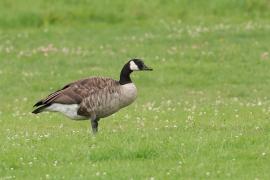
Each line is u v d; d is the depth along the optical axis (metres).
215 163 13.41
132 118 18.88
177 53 28.67
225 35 30.88
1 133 17.27
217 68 26.67
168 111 19.88
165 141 14.78
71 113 16.23
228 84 25.06
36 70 27.11
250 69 26.56
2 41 31.09
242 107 20.25
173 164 13.43
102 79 16.42
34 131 17.48
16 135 16.44
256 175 12.71
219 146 14.45
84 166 13.46
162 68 26.72
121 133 15.96
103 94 16.17
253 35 30.89
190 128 16.73
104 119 18.89
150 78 25.64
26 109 21.81
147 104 21.77
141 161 13.71
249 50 28.80
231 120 17.84
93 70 26.69
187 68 26.72
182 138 15.08
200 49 29.16
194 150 14.19
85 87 16.19
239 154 13.92
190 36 30.89
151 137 15.27
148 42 30.38
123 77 16.89
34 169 13.46
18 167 13.66
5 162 13.81
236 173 12.86
